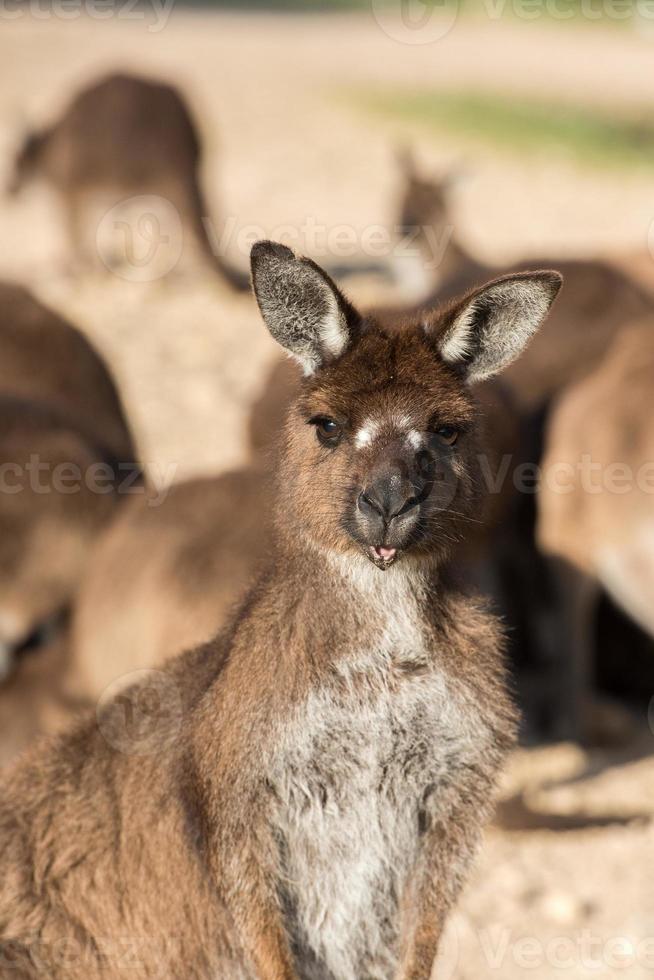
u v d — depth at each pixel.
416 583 7.11
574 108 43.75
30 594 12.38
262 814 6.98
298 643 7.03
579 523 12.35
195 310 20.95
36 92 45.16
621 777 11.77
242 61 56.94
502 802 10.77
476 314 7.19
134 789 7.42
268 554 7.62
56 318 14.71
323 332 7.14
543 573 13.42
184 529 10.54
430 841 7.17
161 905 7.38
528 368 14.25
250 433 13.05
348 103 45.75
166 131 22.95
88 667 10.87
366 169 34.38
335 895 7.29
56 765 7.63
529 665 13.45
